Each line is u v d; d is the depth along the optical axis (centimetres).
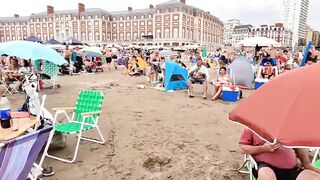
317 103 204
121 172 426
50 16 9950
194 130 626
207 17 10281
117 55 2789
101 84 1335
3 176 229
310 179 284
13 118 395
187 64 2764
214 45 11356
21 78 1066
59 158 460
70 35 9719
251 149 316
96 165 445
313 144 189
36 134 248
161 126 654
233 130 629
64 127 477
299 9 13675
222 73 1015
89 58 2064
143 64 1786
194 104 902
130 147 521
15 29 10694
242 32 13550
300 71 235
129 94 1073
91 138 563
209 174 422
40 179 369
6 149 222
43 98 450
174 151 504
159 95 1059
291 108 207
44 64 1127
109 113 769
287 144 191
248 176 415
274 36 11812
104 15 9500
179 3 8475
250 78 1212
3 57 1672
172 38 8650
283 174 310
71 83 1353
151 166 447
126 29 9731
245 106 247
